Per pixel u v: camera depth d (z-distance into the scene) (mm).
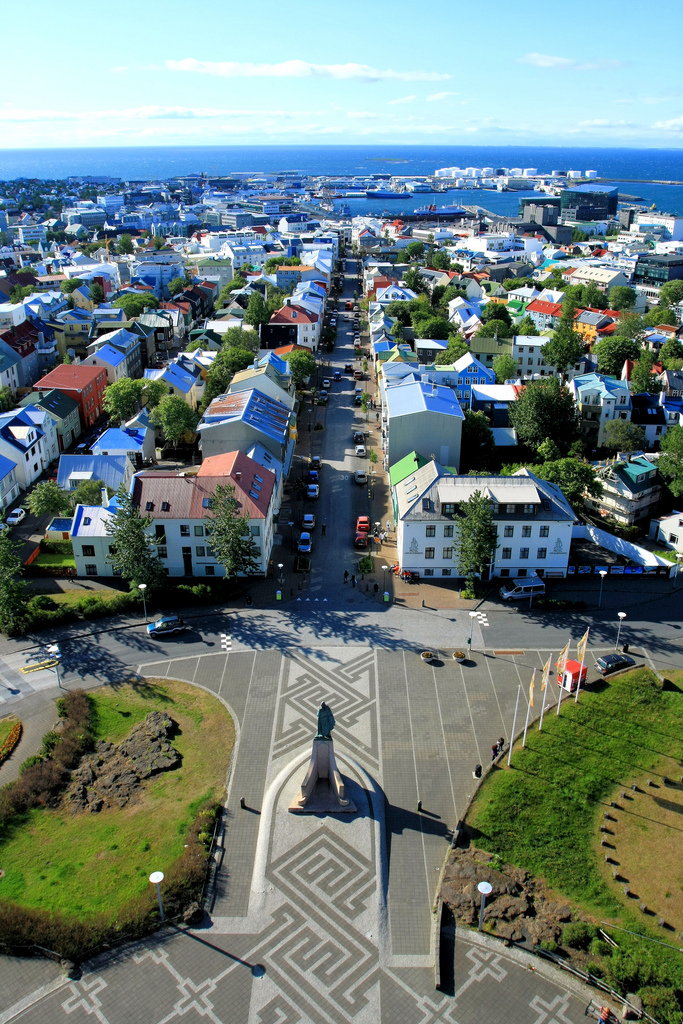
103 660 88625
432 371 181750
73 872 61219
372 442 163750
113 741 76062
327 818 66438
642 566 109250
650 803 69875
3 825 65812
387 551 115688
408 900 59531
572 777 72188
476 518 98500
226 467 111938
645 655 91438
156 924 57000
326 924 57281
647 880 62000
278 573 108188
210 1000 51938
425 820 66938
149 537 101062
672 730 79188
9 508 132750
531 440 153875
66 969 54031
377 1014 51094
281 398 159875
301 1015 50938
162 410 152375
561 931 57188
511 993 52844
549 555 106562
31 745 75688
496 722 79250
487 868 62094
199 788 69750
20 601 93875
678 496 132375
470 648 91625
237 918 57656
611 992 52938
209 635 93438
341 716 79438
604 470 133875
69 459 132500
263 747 74812
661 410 164375
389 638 93312
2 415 149125
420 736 76875
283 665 87812
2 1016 50938
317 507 131375
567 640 93938
